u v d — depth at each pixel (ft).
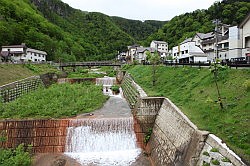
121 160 81.51
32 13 440.04
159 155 77.25
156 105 98.32
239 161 44.04
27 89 150.00
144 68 176.55
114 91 175.01
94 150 90.58
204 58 195.62
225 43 188.55
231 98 72.02
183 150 63.00
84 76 234.99
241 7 323.57
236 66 88.94
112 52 544.21
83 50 455.22
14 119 95.04
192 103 82.28
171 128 76.33
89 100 131.44
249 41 126.00
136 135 95.66
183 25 402.72
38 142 90.33
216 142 51.90
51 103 119.24
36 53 302.66
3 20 337.93
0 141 87.04
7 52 265.95
